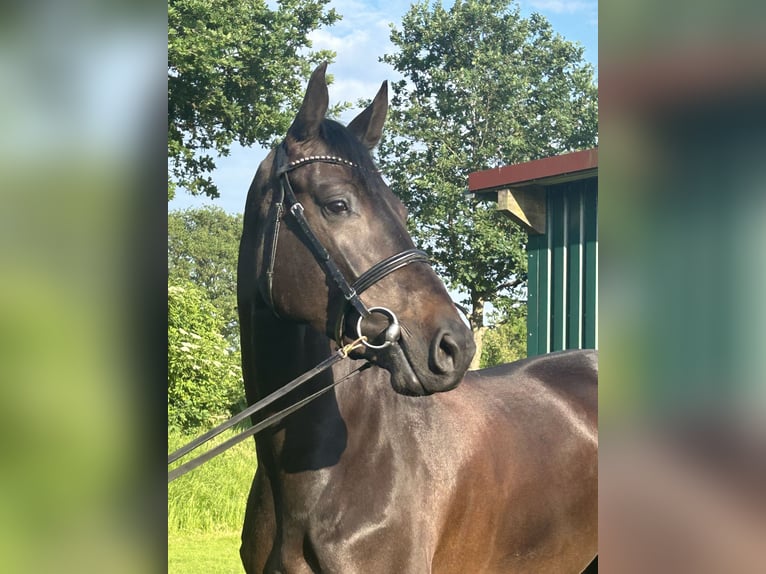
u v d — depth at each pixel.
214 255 36.53
